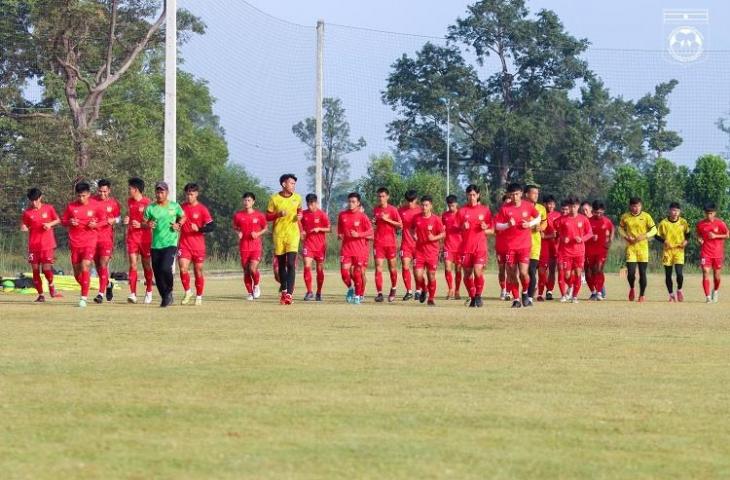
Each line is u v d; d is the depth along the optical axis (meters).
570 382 11.77
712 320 20.34
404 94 73.44
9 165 56.75
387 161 71.81
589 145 74.56
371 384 11.40
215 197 70.50
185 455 8.11
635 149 83.88
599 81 83.44
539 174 73.81
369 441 8.64
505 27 73.94
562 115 75.06
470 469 7.79
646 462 8.12
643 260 27.92
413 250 27.06
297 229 24.03
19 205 56.19
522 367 12.89
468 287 24.27
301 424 9.27
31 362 12.91
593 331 17.58
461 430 9.12
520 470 7.79
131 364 12.77
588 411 10.05
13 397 10.46
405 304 24.97
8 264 45.91
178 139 77.38
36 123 57.44
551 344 15.40
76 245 22.53
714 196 65.31
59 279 31.75
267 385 11.27
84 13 56.53
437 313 21.36
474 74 74.50
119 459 7.97
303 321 18.88
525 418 9.67
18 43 58.25
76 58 59.28
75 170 56.19
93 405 10.06
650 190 66.81
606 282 42.25
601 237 28.25
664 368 13.00
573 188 73.12
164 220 22.41
